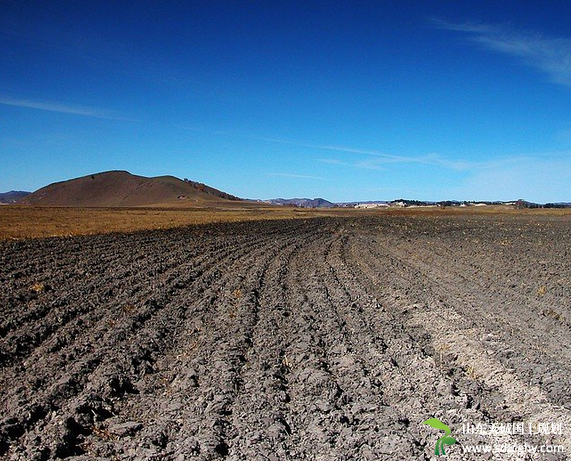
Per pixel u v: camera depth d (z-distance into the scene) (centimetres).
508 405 711
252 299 1396
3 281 1585
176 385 788
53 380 793
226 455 568
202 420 645
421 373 823
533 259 2302
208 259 2295
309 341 1003
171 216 8231
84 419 665
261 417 655
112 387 764
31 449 581
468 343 987
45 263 2019
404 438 589
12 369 848
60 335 1021
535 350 938
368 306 1347
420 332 1107
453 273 1916
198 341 1027
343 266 2123
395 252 2730
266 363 873
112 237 3375
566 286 1600
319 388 756
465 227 5366
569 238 3609
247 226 5406
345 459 550
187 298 1418
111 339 1003
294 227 5366
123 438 618
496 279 1748
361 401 712
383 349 971
